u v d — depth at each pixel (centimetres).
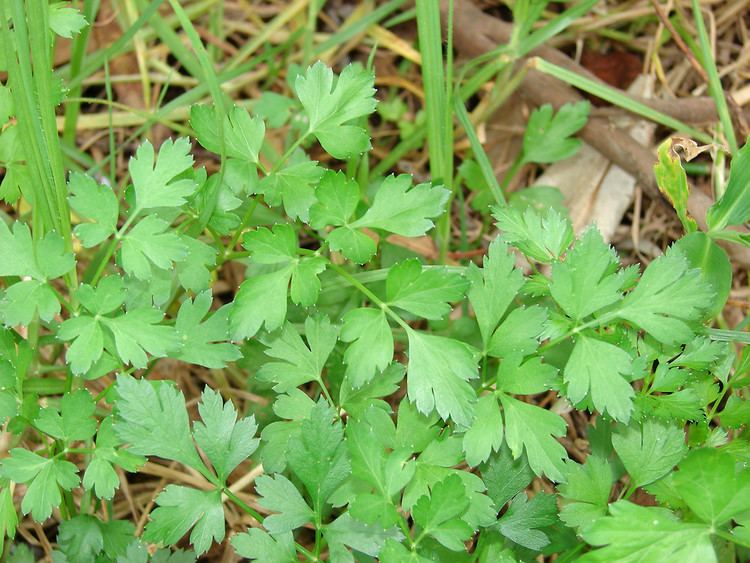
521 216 32
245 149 32
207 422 29
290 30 48
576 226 42
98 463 29
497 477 30
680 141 37
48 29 30
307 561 33
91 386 39
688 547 26
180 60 43
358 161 43
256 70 47
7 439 33
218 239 33
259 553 28
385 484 28
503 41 44
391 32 48
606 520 26
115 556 31
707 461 26
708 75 38
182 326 30
